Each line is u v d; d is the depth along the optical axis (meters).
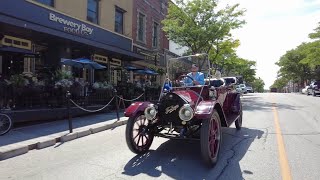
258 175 5.56
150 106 6.57
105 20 18.98
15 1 12.56
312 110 16.30
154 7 26.69
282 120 12.27
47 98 11.52
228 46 28.25
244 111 15.83
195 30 23.39
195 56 8.62
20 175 5.58
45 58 15.25
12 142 7.67
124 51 18.55
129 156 6.78
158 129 7.07
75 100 12.54
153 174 5.59
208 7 23.75
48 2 14.80
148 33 25.56
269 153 7.02
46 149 7.54
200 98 6.92
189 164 6.19
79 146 7.82
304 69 63.53
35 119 10.49
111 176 5.48
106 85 14.78
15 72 13.70
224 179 5.35
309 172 5.71
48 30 12.75
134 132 7.51
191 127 6.66
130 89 16.41
